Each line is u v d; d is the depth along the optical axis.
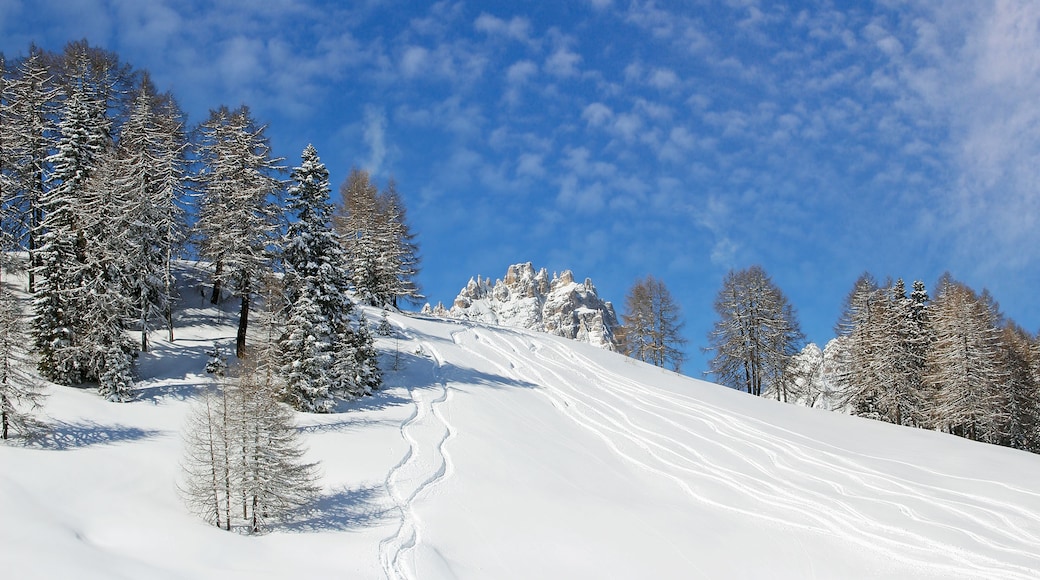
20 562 15.74
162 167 38.66
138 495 21.56
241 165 37.81
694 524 24.98
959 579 21.38
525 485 27.00
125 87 43.47
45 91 40.94
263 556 19.03
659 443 34.78
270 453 21.73
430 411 34.38
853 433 39.44
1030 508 27.30
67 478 21.36
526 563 21.06
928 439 38.97
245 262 35.78
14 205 38.69
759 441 35.94
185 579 16.55
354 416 32.12
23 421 23.77
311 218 35.47
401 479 25.64
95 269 30.70
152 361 33.75
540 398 40.81
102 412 27.47
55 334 30.05
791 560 22.59
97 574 15.88
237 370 27.17
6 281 38.78
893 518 25.86
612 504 26.28
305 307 32.94
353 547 20.17
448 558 20.62
